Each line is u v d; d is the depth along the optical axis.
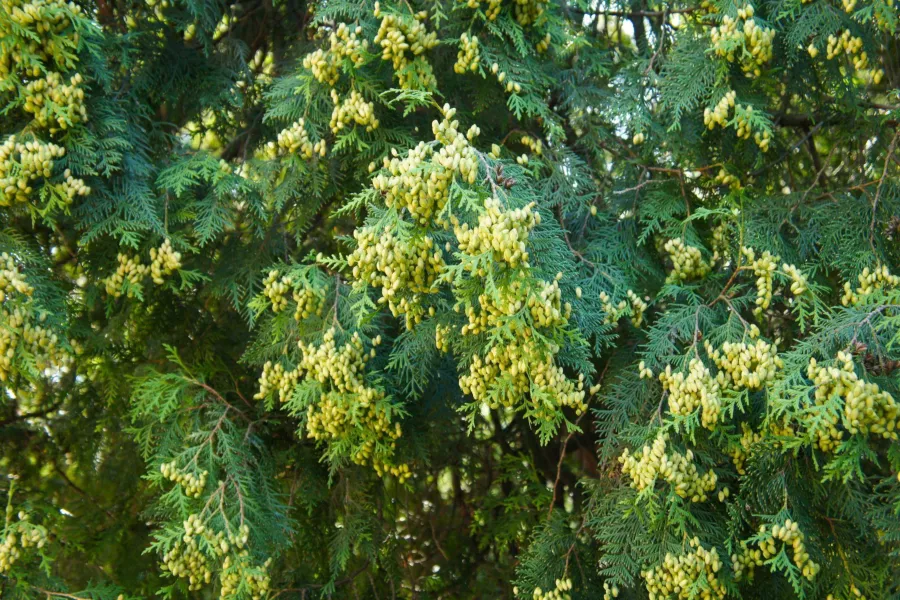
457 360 4.04
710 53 3.77
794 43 3.70
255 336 4.43
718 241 3.99
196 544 3.67
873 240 3.71
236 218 4.32
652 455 3.17
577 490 5.01
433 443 4.46
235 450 3.95
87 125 3.57
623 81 4.12
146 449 4.12
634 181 4.22
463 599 5.28
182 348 4.61
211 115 4.53
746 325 3.26
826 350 3.00
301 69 4.00
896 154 3.93
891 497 3.04
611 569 3.51
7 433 4.67
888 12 3.45
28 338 3.39
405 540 5.18
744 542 3.12
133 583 4.61
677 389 3.18
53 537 4.38
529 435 5.27
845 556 3.29
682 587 3.20
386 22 3.51
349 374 3.51
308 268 3.80
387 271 2.85
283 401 4.14
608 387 3.80
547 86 4.04
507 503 5.00
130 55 3.95
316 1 4.20
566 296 3.25
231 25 4.28
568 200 3.99
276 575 4.34
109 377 4.54
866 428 2.77
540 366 2.93
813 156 4.39
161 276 3.96
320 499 4.40
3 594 3.77
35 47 3.35
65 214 3.73
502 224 2.63
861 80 4.12
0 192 3.33
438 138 2.92
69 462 4.85
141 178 3.77
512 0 3.69
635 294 3.81
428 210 2.80
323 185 4.00
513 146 4.21
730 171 3.99
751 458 3.19
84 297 4.19
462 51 3.66
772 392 3.00
